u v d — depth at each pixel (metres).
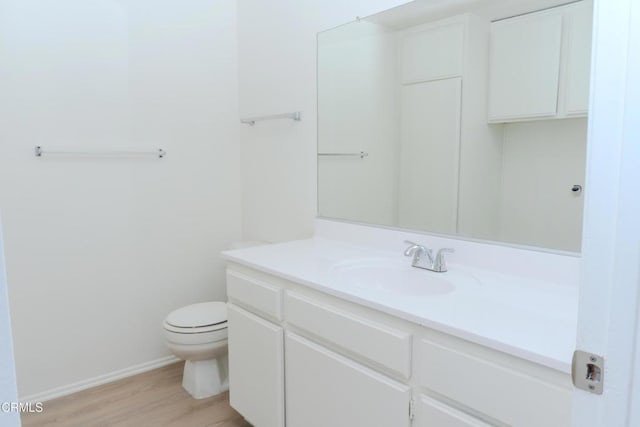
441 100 1.73
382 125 1.95
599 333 0.55
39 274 2.21
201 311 2.30
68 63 2.21
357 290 1.40
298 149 2.39
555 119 1.42
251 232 2.80
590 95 0.54
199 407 2.20
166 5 2.50
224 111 2.77
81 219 2.31
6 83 2.06
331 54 2.15
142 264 2.54
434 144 1.77
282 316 1.69
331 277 1.56
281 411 1.73
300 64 2.32
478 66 1.61
